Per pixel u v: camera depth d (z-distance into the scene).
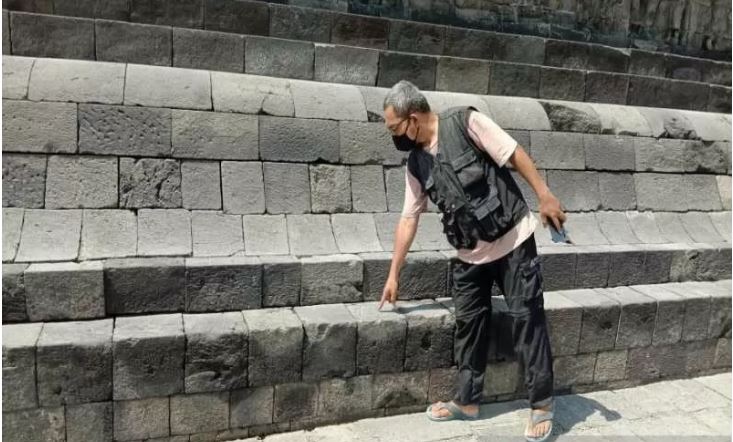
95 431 2.35
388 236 3.12
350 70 3.66
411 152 2.52
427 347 2.77
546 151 3.70
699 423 2.90
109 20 3.26
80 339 2.28
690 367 3.41
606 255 3.33
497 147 2.32
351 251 2.97
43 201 2.62
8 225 2.53
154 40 3.25
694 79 4.91
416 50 3.99
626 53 4.62
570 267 3.26
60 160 2.67
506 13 4.45
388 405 2.79
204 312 2.62
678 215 3.99
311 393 2.64
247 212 2.90
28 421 2.26
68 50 3.12
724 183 4.27
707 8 5.24
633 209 3.88
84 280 2.42
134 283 2.49
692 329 3.33
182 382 2.42
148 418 2.41
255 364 2.51
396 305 2.86
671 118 4.25
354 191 3.16
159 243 2.68
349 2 3.97
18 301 2.36
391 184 3.26
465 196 2.36
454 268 2.68
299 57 3.54
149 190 2.78
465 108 2.38
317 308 2.75
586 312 3.04
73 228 2.60
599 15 4.79
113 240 2.62
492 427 2.76
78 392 2.29
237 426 2.56
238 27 3.57
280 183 3.01
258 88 3.14
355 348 2.65
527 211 2.49
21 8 3.17
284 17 3.65
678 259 3.55
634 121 4.07
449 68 3.89
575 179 3.74
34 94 2.69
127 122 2.78
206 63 3.37
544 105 3.85
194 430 2.49
